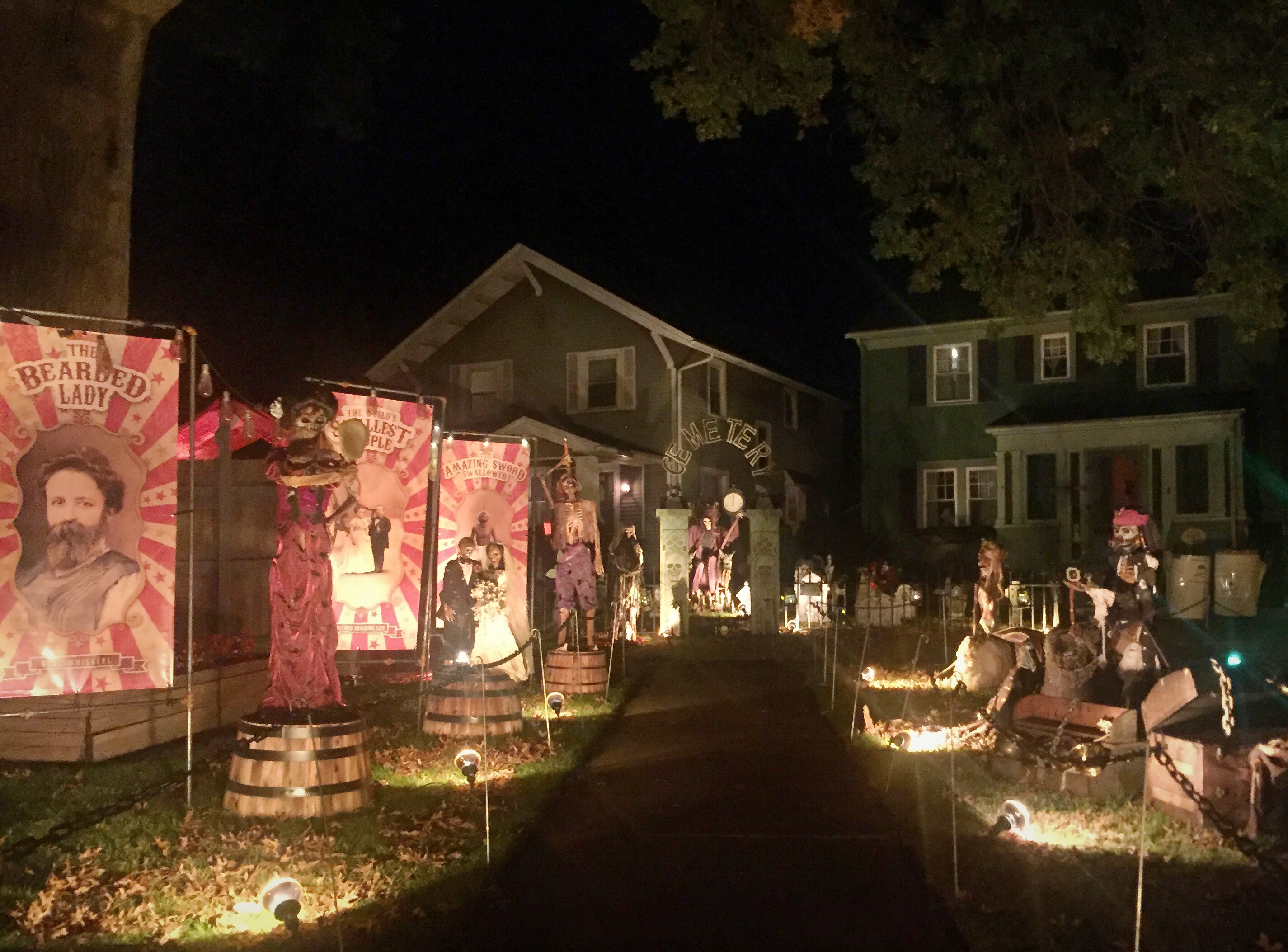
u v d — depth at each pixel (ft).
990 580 58.49
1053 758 25.98
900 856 23.24
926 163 46.65
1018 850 23.22
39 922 18.89
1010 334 97.19
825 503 124.47
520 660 43.57
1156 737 24.97
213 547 45.88
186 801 26.27
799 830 25.27
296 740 25.02
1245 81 38.47
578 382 99.30
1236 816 23.65
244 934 18.56
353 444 28.43
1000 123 46.09
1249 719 29.73
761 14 44.27
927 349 100.58
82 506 26.86
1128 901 20.10
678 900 20.66
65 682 26.63
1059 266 49.70
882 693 46.09
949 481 99.96
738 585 91.25
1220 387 88.63
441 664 36.06
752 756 33.47
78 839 23.40
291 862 21.83
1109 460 90.33
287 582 26.66
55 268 34.17
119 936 18.49
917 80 45.21
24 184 33.73
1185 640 61.41
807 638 67.41
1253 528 86.12
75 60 34.47
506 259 98.22
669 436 95.76
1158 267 53.67
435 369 104.17
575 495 51.90
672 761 32.81
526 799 27.32
